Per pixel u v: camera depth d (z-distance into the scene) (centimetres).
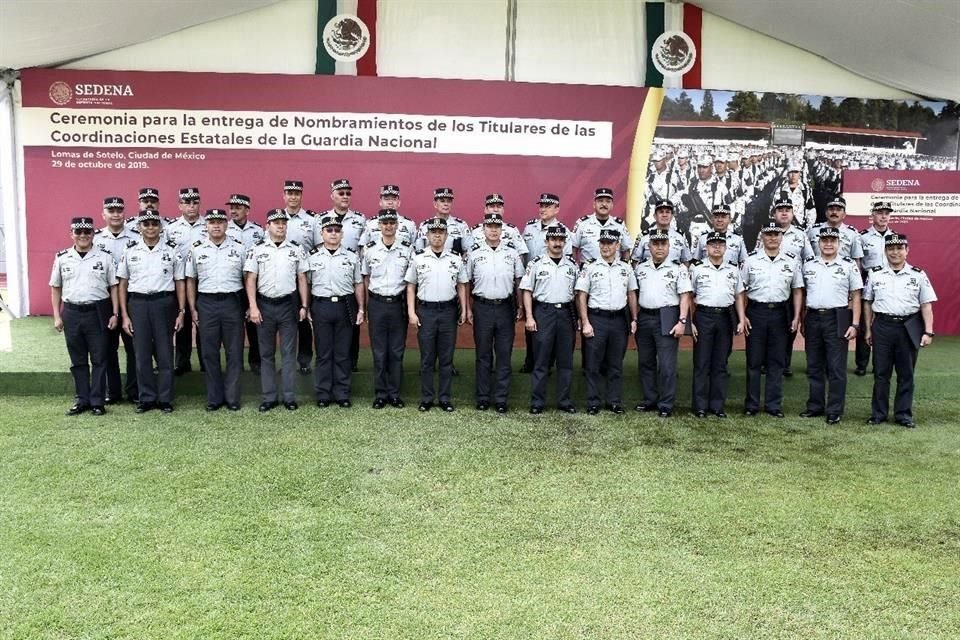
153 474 432
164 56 787
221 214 562
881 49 754
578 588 310
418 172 807
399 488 419
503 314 584
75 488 409
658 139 822
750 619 289
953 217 877
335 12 790
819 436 544
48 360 633
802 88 839
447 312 581
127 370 597
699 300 589
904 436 547
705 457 488
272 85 789
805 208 852
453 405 605
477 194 814
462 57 805
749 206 841
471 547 346
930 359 739
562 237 579
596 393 595
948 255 887
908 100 855
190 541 346
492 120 808
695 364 594
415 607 291
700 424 569
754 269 592
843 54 803
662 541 358
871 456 498
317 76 792
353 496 405
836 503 412
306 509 386
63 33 701
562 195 819
